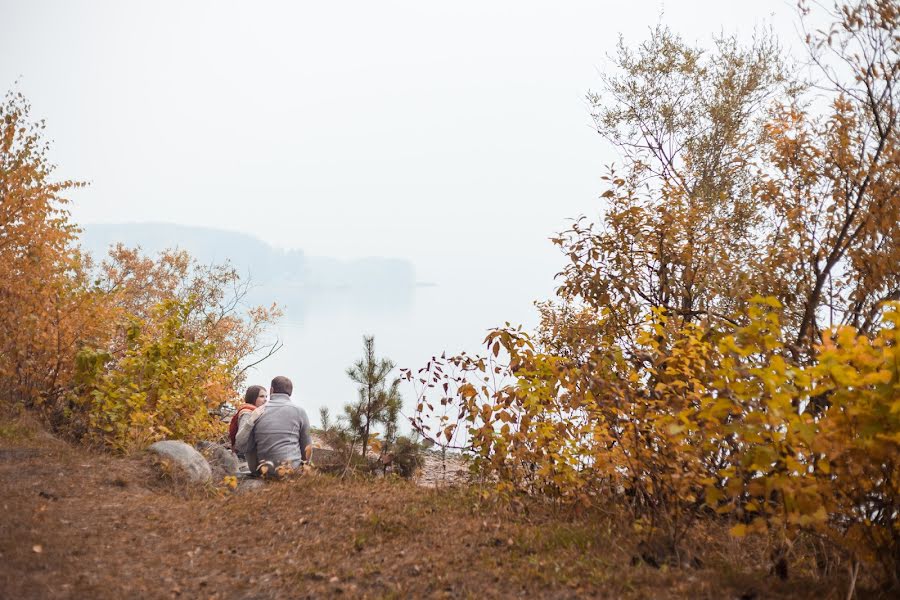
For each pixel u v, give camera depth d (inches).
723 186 436.1
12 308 343.3
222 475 317.7
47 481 241.3
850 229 262.7
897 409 131.5
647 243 298.7
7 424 297.9
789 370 146.4
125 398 322.0
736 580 156.3
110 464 272.8
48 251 378.3
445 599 155.9
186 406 357.4
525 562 175.6
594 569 166.9
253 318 662.5
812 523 151.6
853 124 257.9
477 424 252.5
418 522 213.5
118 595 157.6
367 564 178.5
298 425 322.7
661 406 197.9
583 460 237.9
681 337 230.4
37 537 185.2
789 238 271.9
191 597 161.8
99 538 193.9
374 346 357.4
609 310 287.6
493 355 247.6
